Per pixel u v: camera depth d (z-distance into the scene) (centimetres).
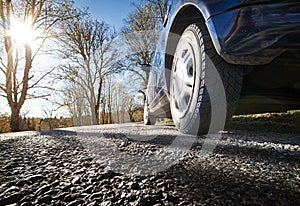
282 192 71
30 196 75
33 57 1060
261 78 164
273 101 175
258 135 221
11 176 96
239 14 136
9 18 970
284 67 147
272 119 347
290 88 170
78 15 1194
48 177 94
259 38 129
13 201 71
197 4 166
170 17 227
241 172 92
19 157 136
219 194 71
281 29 124
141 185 82
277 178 84
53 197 74
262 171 93
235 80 161
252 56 132
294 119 324
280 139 187
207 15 153
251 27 131
